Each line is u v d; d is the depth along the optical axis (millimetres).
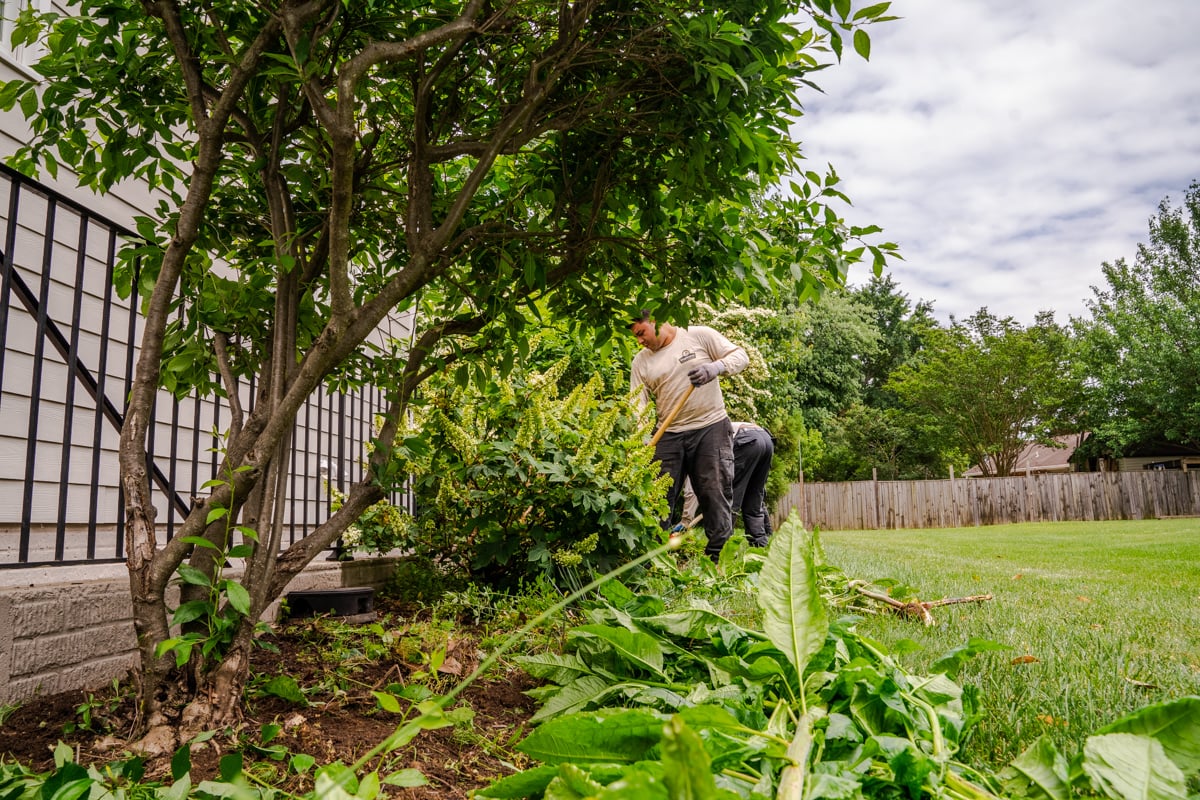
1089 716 1916
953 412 35344
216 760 1498
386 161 2598
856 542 12688
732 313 9594
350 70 1563
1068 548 10180
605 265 2611
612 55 1945
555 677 1898
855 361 28734
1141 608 4109
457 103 2299
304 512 3717
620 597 2430
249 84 1994
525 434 3727
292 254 2057
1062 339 36688
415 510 4773
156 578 1653
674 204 2383
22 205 3701
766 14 1860
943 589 5023
